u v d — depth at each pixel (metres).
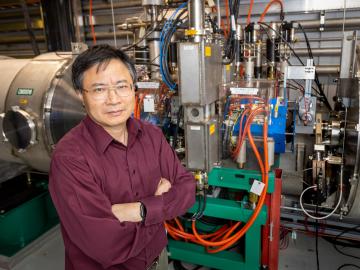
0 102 1.76
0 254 2.00
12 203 2.04
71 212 0.88
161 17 1.91
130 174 1.03
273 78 2.08
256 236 1.72
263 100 1.73
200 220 2.09
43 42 3.47
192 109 1.53
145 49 1.95
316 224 2.12
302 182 2.04
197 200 1.73
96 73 0.89
